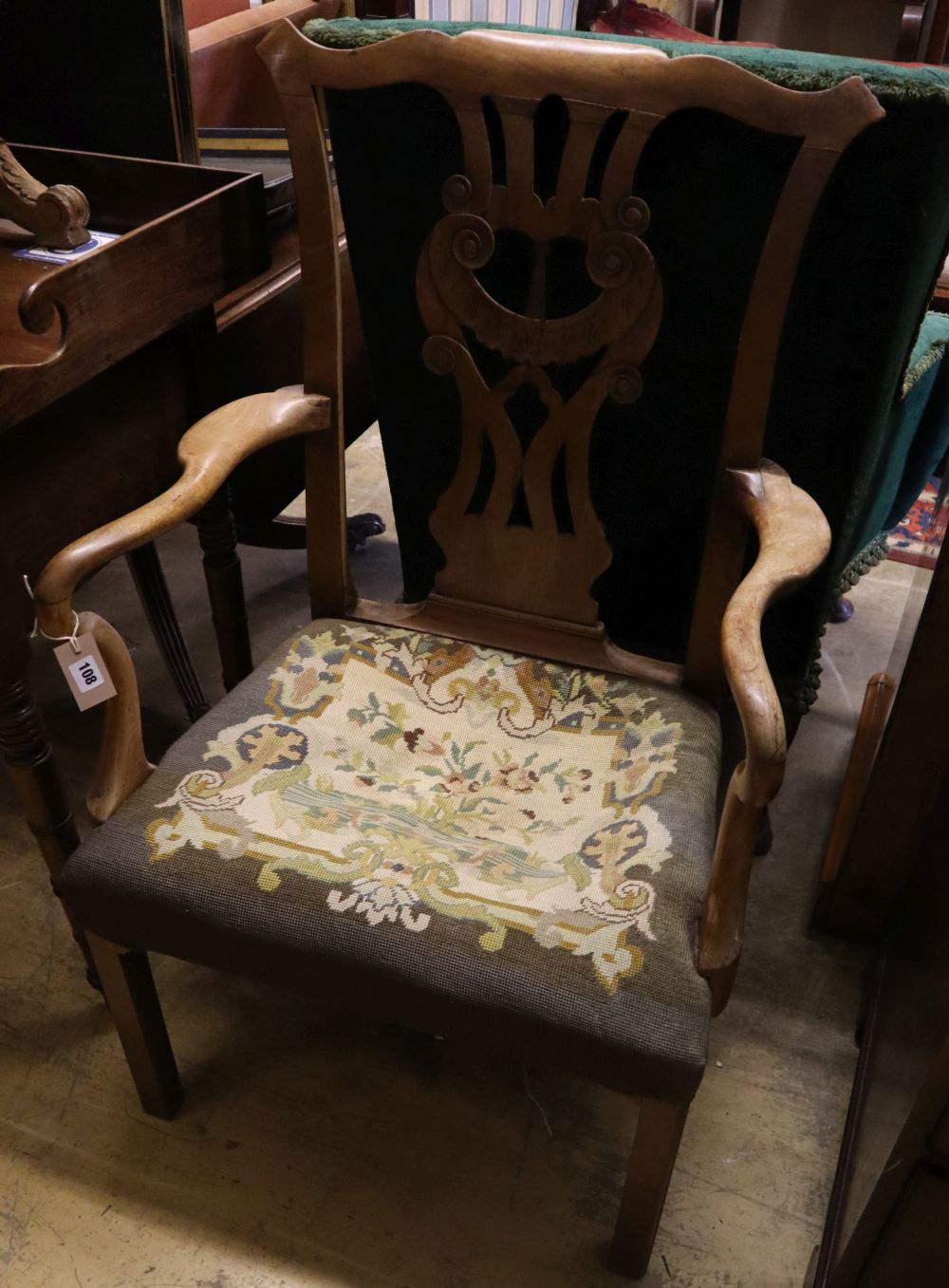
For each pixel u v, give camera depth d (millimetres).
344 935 869
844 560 1305
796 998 1341
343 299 1591
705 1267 1083
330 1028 1293
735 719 1615
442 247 1029
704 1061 809
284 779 1000
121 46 1378
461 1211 1122
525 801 1018
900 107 919
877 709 1464
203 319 1279
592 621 1156
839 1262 939
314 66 980
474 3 2576
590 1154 1177
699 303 1071
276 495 1592
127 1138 1177
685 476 1203
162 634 1579
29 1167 1147
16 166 1257
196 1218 1109
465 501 1141
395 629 1193
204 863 913
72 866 934
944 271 1332
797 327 1084
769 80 945
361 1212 1118
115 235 1336
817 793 1646
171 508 940
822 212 1003
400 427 1272
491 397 1076
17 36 1407
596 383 1046
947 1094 758
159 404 1254
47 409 1060
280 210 1483
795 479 1207
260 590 2029
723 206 1003
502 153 1056
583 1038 819
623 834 955
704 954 854
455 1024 859
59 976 1344
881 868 1322
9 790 1600
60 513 1123
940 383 1487
